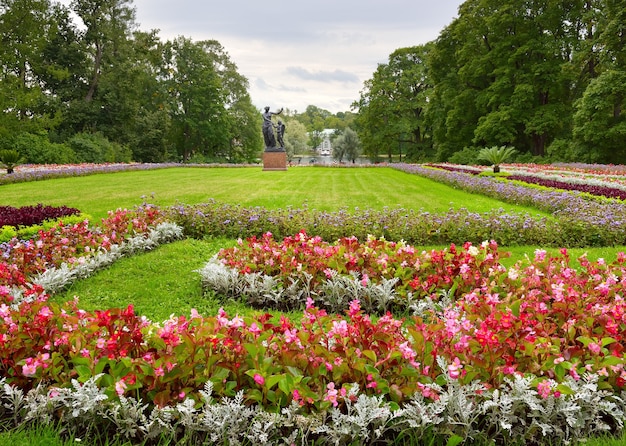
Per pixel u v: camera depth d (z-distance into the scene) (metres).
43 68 41.28
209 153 53.72
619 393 2.67
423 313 4.31
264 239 5.85
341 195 14.62
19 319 3.08
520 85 33.03
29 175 20.91
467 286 4.69
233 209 9.18
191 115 49.88
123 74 43.34
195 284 5.63
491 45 36.16
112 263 6.45
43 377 2.65
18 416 2.58
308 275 4.91
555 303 3.46
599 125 28.33
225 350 2.70
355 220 8.30
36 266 5.52
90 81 44.41
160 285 5.60
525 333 2.77
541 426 2.37
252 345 2.61
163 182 20.19
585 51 30.33
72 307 3.50
